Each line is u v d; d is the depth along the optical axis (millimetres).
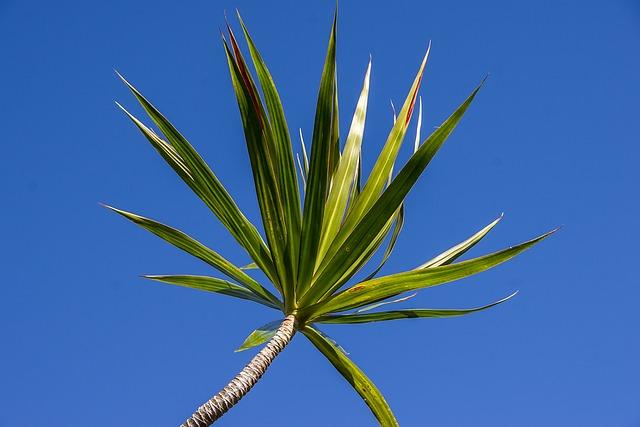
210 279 3957
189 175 3781
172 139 3742
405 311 3949
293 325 3693
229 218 3795
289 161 3660
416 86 4043
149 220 3881
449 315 4004
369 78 4234
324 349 3889
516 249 3609
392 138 3908
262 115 3627
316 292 3734
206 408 3047
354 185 4250
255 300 3896
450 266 3650
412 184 3555
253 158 3656
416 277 3691
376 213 3605
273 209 3705
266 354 3418
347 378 3924
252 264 4520
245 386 3199
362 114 4172
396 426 3891
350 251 3680
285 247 3719
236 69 3588
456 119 3443
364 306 3902
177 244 3926
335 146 4172
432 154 3496
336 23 3543
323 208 3621
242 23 3625
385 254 4211
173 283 3992
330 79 3586
